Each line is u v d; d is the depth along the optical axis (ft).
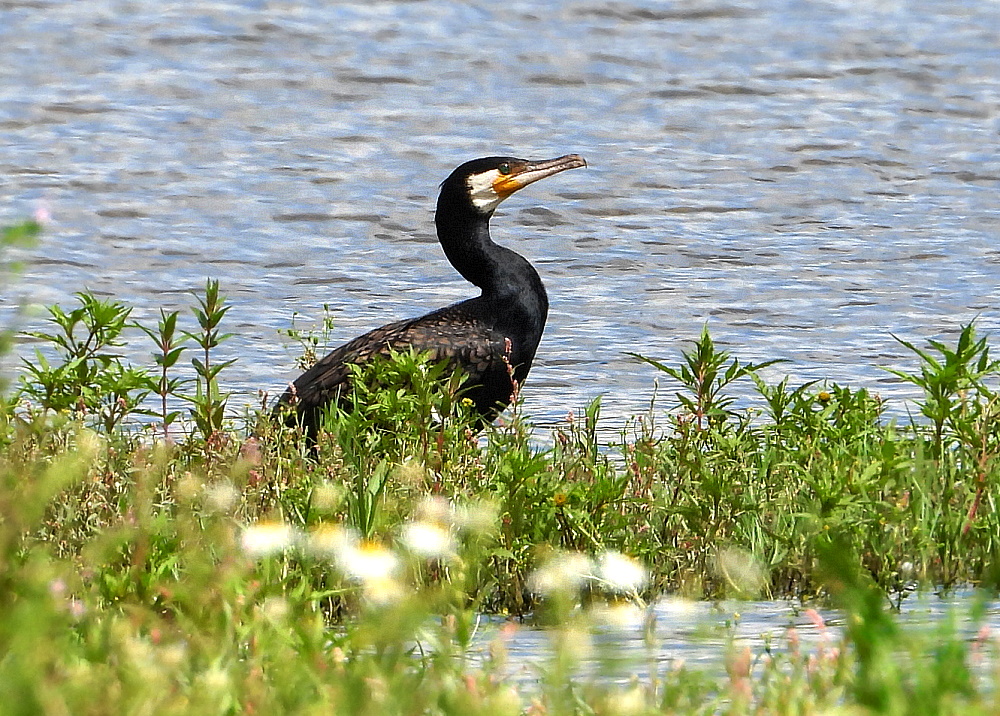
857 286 85.30
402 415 38.68
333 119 140.67
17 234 24.07
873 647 20.97
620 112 146.20
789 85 157.07
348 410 45.01
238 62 161.38
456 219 49.73
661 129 138.92
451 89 153.99
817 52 170.71
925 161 126.93
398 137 134.51
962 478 38.70
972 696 21.16
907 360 68.18
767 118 143.54
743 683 22.30
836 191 115.85
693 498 35.78
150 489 31.96
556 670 21.65
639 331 74.23
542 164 50.49
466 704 20.89
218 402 40.11
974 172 123.03
